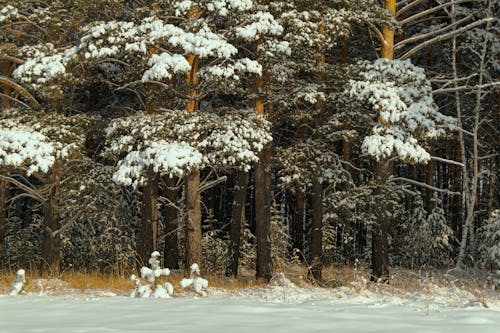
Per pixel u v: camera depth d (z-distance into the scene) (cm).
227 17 1530
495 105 2658
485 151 2714
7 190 1970
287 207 3328
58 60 1432
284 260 2172
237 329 496
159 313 620
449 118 1588
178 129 1359
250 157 1370
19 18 1577
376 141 1528
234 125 1409
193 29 1436
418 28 2594
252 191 2934
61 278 1409
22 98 2011
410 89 1590
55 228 1606
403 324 530
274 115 1689
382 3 2025
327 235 2359
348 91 1636
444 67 2572
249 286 1437
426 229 2272
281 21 1534
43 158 1395
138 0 1653
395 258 2394
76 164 1688
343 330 492
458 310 653
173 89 1503
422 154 1518
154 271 1000
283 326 514
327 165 1803
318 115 1770
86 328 509
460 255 2131
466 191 2269
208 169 2652
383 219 1673
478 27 2494
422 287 1205
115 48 1393
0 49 1516
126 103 2133
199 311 630
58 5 1535
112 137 1489
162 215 2236
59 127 1481
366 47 2447
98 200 1867
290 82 1684
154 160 1309
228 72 1366
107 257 1931
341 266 2264
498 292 1135
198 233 1516
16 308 697
